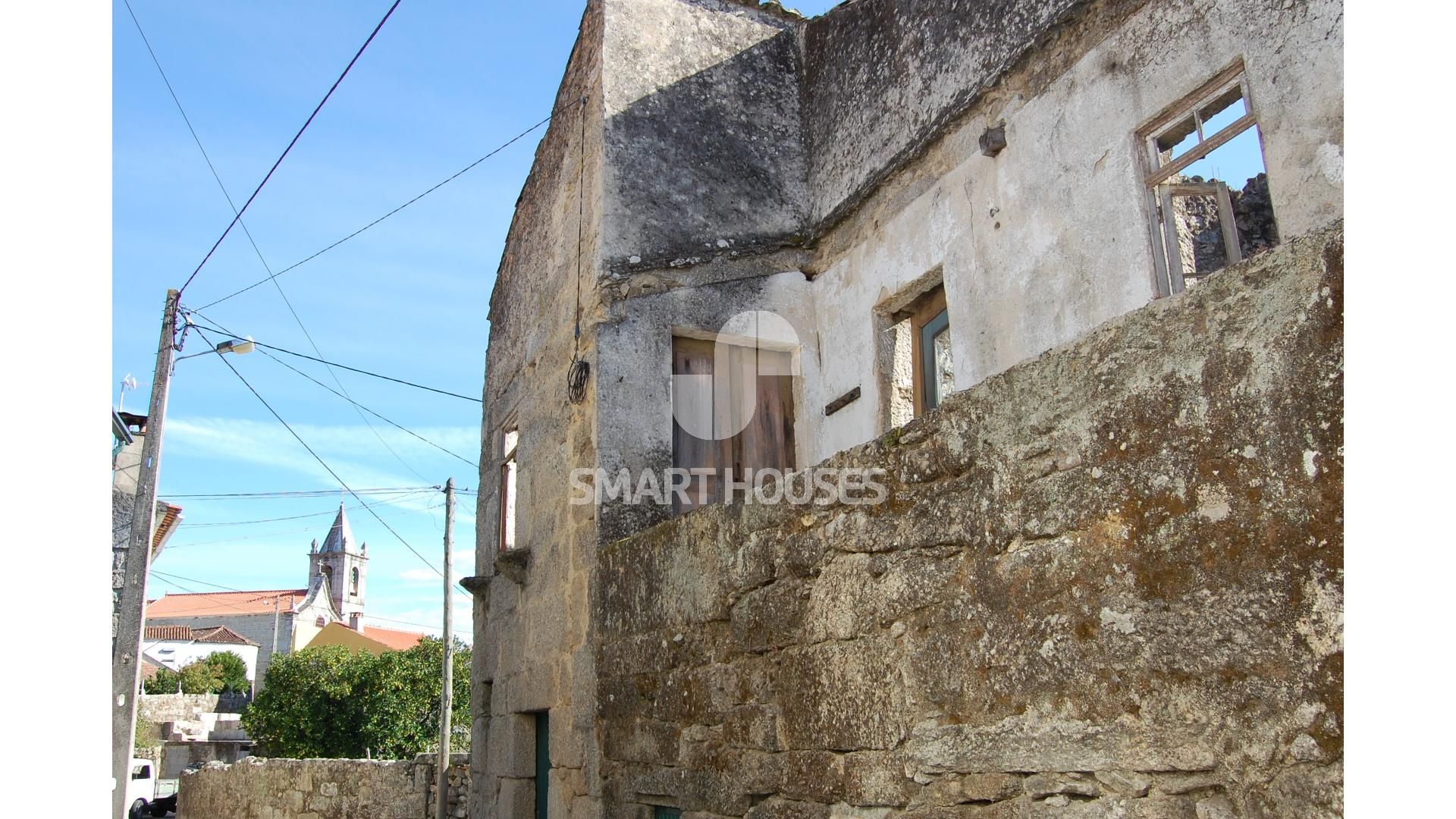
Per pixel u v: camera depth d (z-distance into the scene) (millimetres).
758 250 8484
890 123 7922
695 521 5547
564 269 8516
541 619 7941
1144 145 5840
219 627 64500
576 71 8883
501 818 8430
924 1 7656
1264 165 5078
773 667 4793
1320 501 2682
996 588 3643
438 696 26891
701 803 5207
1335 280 2707
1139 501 3178
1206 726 2920
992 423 3754
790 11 9336
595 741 6617
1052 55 6441
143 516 11117
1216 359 3006
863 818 4125
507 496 9867
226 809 16078
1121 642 3178
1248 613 2832
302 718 25984
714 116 8680
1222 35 5340
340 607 86625
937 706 3844
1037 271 6371
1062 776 3318
